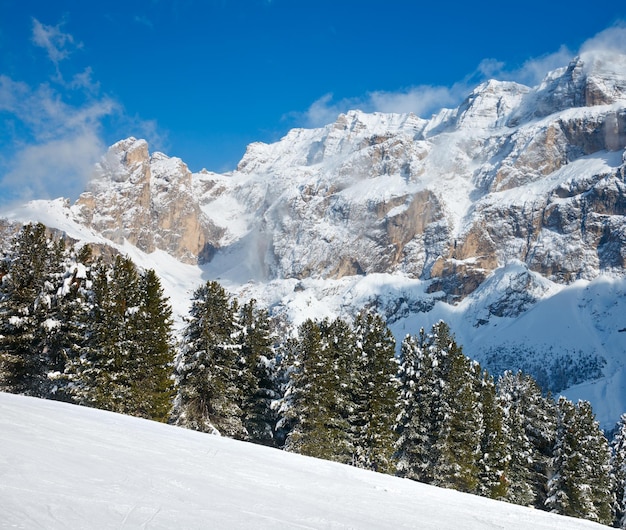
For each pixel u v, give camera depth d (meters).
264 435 52.78
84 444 15.55
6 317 46.50
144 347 47.16
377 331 53.66
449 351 55.81
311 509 13.03
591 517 58.59
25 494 9.64
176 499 11.24
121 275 48.97
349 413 52.59
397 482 21.42
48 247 50.00
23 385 47.34
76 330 47.22
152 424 25.66
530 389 68.94
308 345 49.22
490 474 56.78
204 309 48.19
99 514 9.28
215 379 47.78
